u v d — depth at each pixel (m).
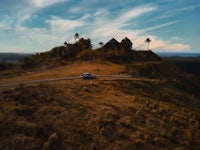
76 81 65.94
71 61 123.00
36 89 50.94
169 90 74.81
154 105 50.81
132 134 37.09
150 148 34.31
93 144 32.69
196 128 44.25
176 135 39.72
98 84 63.28
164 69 120.12
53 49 143.50
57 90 52.28
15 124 34.16
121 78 77.12
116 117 41.59
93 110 43.03
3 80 69.50
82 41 158.50
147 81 77.25
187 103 66.56
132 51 149.75
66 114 39.62
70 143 32.50
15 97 44.09
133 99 53.06
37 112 38.91
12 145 30.19
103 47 150.00
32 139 31.64
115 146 33.44
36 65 118.88
